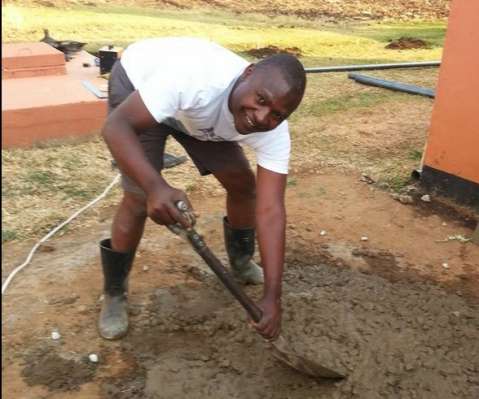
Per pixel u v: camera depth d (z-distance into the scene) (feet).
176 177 14.70
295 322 9.20
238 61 7.37
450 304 10.22
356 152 16.71
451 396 8.16
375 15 37.91
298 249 11.83
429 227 13.08
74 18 29.04
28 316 9.30
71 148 15.79
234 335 8.99
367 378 8.27
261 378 8.24
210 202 13.66
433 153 14.24
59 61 18.95
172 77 6.86
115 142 6.68
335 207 13.70
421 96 21.98
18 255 11.07
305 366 7.95
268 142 7.61
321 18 36.22
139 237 8.73
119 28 28.32
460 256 12.01
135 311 9.55
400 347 8.93
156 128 8.02
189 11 33.50
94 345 8.77
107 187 13.83
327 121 19.10
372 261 11.59
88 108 15.98
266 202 7.74
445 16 38.70
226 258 11.27
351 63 26.84
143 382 8.13
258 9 35.94
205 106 7.13
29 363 8.34
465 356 8.90
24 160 14.79
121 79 7.97
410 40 32.17
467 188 13.75
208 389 8.01
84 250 11.34
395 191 14.57
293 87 6.47
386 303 10.07
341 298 10.09
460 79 13.21
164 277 10.55
